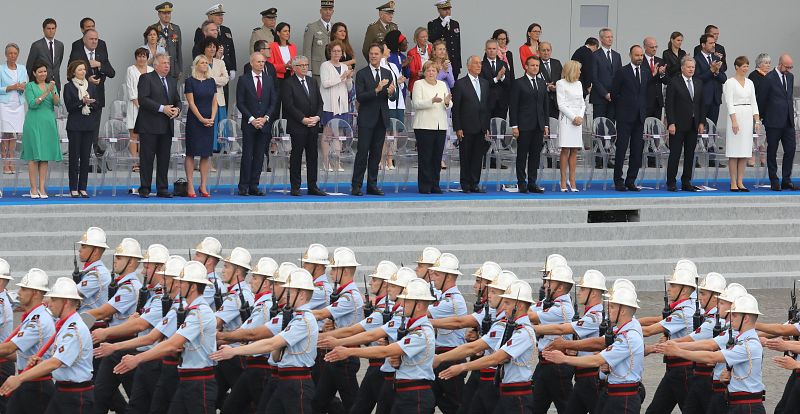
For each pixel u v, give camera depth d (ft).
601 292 123.44
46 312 117.08
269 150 234.38
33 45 221.46
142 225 197.77
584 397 122.42
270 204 206.08
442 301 129.70
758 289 211.20
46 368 110.42
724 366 118.11
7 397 122.72
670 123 233.14
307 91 213.25
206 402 115.34
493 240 210.79
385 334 116.88
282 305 123.75
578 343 119.75
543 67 240.53
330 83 226.79
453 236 209.46
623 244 213.46
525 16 279.28
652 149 240.73
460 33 273.75
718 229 222.28
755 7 293.64
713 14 291.17
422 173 222.89
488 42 235.20
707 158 242.37
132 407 121.80
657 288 208.03
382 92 215.72
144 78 205.16
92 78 207.00
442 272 129.29
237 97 212.84
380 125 217.56
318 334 120.16
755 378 116.06
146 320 121.80
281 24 235.81
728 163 255.09
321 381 128.26
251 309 125.70
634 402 113.60
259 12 260.62
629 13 285.43
